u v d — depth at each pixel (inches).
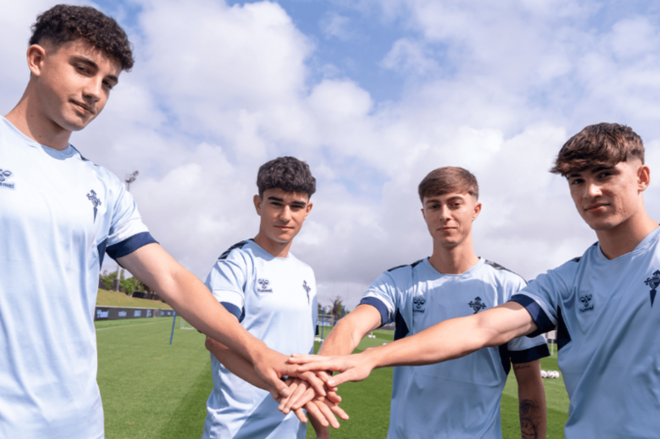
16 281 46.1
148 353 464.1
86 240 52.3
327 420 61.6
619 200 55.4
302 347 82.9
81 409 50.8
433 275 84.8
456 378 74.9
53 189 49.8
